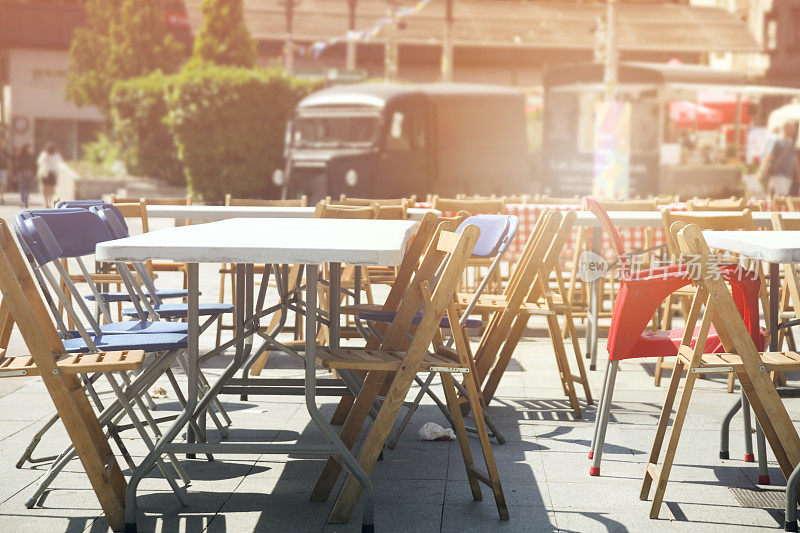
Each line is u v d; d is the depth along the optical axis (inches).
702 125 1035.3
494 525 167.5
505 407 252.7
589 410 248.8
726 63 1696.6
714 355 177.5
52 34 1630.2
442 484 190.1
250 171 999.0
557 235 248.8
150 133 1059.3
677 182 913.5
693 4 1691.7
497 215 243.3
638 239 425.4
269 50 1519.4
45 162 1106.1
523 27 1491.1
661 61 1624.0
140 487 187.3
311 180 802.8
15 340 334.3
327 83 981.8
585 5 1541.6
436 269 184.9
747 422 204.7
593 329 302.0
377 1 1450.5
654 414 243.8
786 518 165.2
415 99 806.5
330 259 150.6
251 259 152.1
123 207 328.2
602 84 911.0
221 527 166.1
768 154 796.6
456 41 1476.4
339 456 168.4
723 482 191.2
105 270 322.7
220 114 981.2
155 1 1300.4
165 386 274.2
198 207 342.0
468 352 226.2
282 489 186.4
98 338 188.4
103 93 1293.1
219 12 1128.2
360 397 183.5
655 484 188.1
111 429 182.1
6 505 176.7
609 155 836.6
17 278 172.6
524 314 249.9
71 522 168.6
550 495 183.2
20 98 1647.4
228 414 243.8
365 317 210.5
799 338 357.4
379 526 167.2
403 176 789.9
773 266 210.4
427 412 247.4
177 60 1304.1
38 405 249.1
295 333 305.9
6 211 1039.0
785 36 1599.4
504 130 916.0
